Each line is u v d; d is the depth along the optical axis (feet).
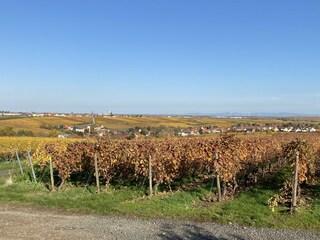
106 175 54.80
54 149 59.26
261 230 33.14
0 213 40.75
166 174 50.90
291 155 44.04
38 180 63.93
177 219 37.32
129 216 38.75
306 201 43.06
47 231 33.42
